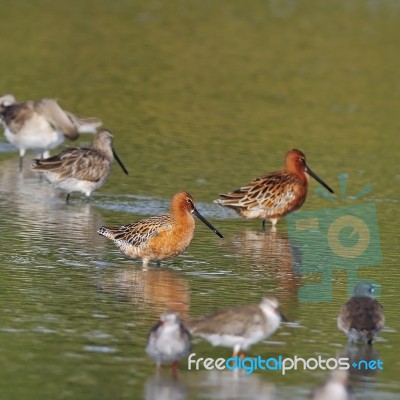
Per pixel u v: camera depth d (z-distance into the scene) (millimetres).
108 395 12930
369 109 33781
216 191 23516
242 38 42688
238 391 13258
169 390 13156
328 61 39938
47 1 47469
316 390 12852
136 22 44531
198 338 14961
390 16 48312
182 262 18516
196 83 35500
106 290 16656
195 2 49250
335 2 50531
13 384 13102
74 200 22453
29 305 15789
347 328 14547
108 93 33375
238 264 18578
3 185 23531
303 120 31656
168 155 26609
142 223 17922
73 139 25453
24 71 35438
